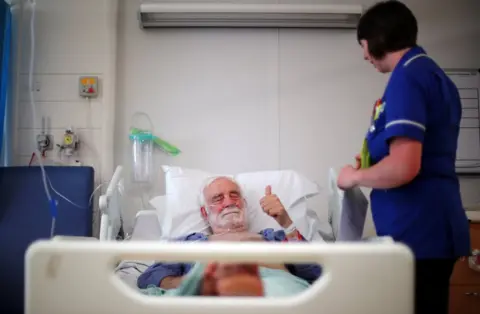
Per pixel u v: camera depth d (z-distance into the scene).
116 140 2.47
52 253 0.95
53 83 2.46
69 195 2.24
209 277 1.20
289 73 2.54
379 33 1.30
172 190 2.11
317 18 2.46
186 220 2.00
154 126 2.49
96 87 2.44
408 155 1.14
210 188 1.92
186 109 2.50
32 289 0.94
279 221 1.78
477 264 1.96
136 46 2.51
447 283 1.24
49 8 2.48
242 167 2.50
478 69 2.56
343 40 2.55
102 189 2.39
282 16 2.44
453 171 1.27
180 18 2.44
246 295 1.20
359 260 0.95
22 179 2.24
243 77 2.53
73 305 0.94
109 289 0.94
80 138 2.45
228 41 2.53
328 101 2.54
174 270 1.56
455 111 1.29
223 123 2.51
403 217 1.23
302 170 2.51
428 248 1.20
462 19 2.58
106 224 1.78
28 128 2.44
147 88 2.50
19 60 2.46
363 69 2.55
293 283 1.41
